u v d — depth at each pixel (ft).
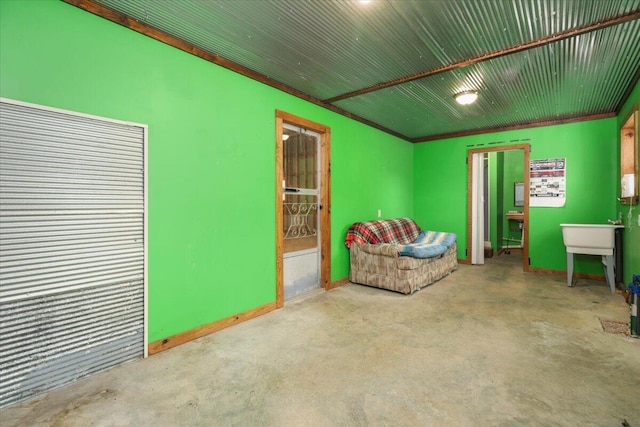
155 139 7.59
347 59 8.97
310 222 12.69
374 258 13.33
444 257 15.31
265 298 10.41
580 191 15.02
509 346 7.86
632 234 11.34
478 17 6.98
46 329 5.95
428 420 5.21
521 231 24.03
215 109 8.89
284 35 7.75
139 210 7.29
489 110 13.97
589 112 14.34
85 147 6.44
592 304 11.09
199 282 8.54
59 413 5.38
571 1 6.39
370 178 15.92
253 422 5.18
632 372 6.61
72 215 6.28
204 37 7.88
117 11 6.80
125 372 6.70
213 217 8.88
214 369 6.83
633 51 8.50
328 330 8.93
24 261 5.70
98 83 6.63
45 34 5.95
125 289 7.06
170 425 5.11
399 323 9.43
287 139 11.62
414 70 9.75
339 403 5.66
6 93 5.55
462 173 18.51
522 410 5.43
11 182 5.57
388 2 6.45
